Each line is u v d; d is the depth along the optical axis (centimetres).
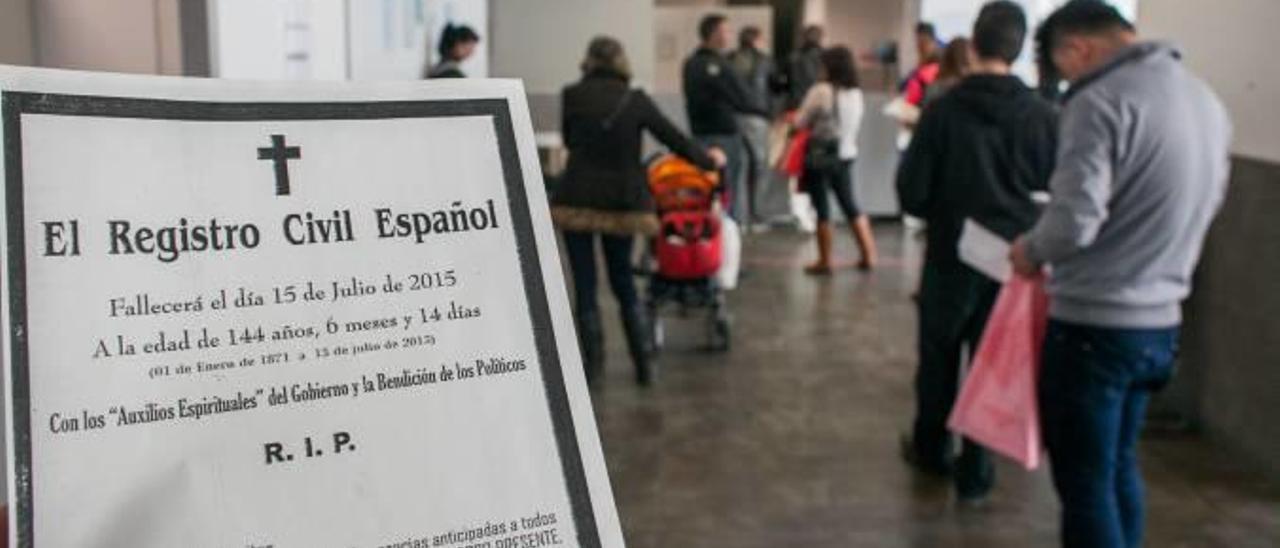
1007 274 345
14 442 97
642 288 734
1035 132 365
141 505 101
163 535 102
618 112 489
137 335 103
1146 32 517
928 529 378
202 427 104
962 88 372
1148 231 271
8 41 195
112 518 100
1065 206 268
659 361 569
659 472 423
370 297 112
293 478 107
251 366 106
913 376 552
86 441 100
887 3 1510
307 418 108
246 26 227
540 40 788
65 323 100
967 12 1159
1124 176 269
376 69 367
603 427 470
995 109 365
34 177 101
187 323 105
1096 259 276
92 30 205
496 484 113
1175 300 279
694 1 1540
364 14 341
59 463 99
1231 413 441
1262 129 425
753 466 432
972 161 368
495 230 118
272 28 243
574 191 498
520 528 114
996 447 304
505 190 119
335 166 113
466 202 117
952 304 388
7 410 98
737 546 362
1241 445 434
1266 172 415
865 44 1547
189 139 108
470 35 505
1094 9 280
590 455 117
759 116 891
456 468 112
